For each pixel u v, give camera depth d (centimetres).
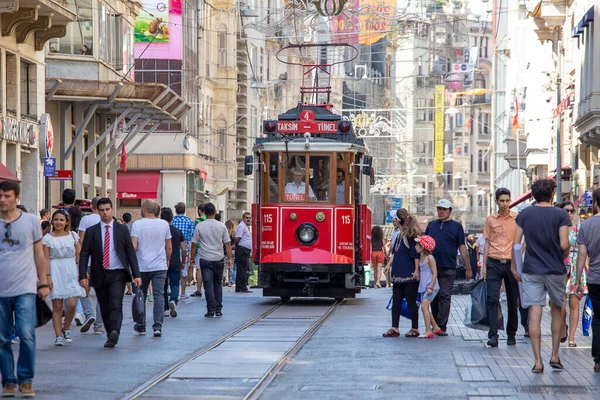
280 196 4175
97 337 2878
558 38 7888
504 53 13650
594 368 2189
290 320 3466
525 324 2875
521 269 2234
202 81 9344
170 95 6234
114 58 6538
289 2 7969
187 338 2867
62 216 2709
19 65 4834
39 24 4769
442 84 17238
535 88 9012
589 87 6053
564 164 7644
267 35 11744
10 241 1894
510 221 2661
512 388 1956
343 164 4178
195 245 3631
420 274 2892
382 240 5906
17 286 1888
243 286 5059
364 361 2356
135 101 5909
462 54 15400
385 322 3400
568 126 7462
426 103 17975
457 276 5500
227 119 10044
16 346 2650
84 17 5988
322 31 8100
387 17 8481
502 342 2772
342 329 3150
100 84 5722
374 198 17038
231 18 10050
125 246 2670
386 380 2061
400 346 2666
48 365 2284
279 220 4169
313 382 2042
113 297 2656
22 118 4928
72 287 2697
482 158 19875
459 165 19450
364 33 8381
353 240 4188
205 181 9412
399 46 14712
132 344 2714
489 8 14712
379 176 16512
